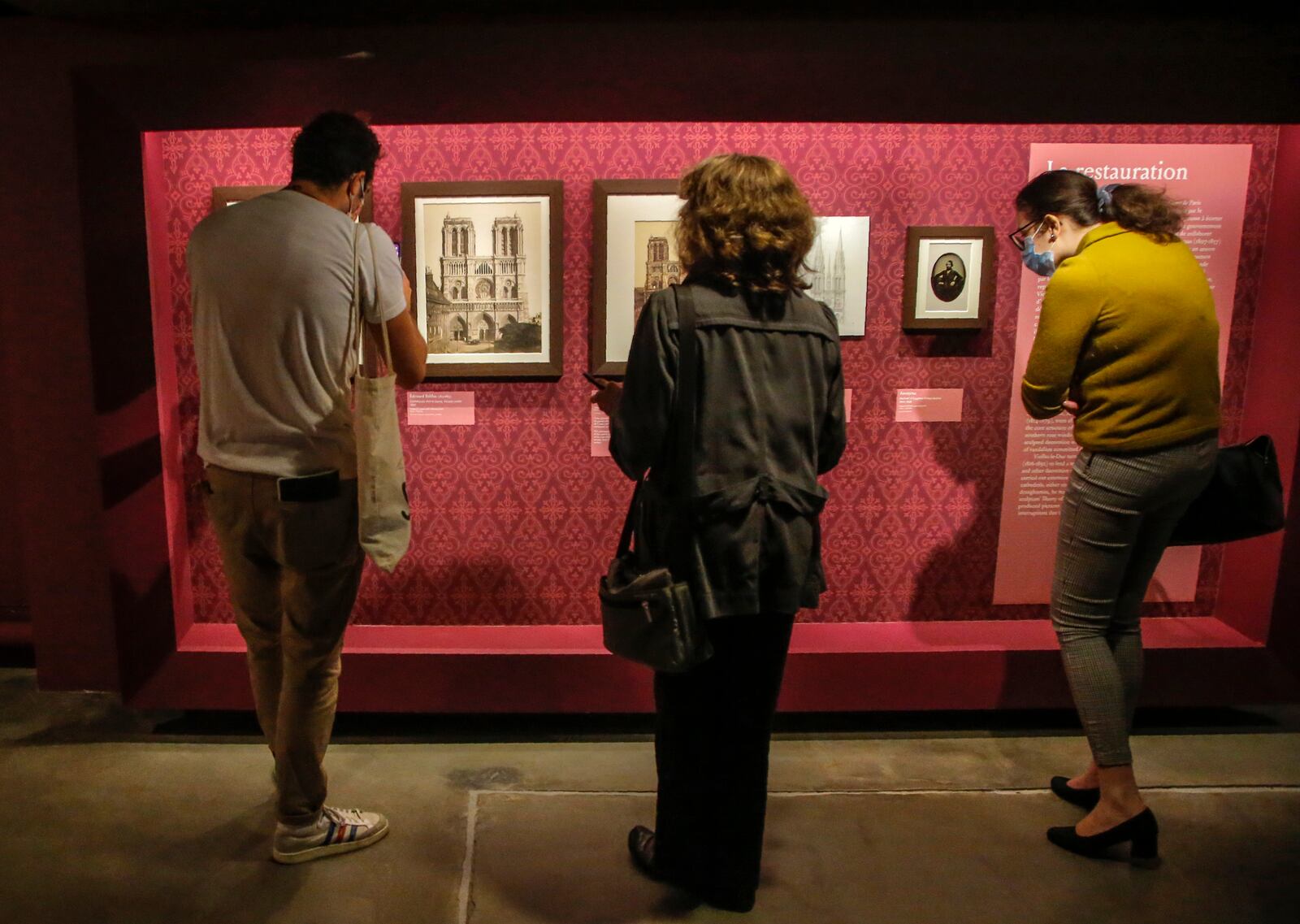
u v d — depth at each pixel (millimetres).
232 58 2477
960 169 2918
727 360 1795
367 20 2455
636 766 2736
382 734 2898
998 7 2463
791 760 2777
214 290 1966
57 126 2604
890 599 3189
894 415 3061
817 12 2467
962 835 2404
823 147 2893
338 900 2117
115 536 2754
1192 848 2355
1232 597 3133
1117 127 2910
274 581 2207
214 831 2385
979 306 2953
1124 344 2137
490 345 2951
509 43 2463
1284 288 2896
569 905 2113
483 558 3137
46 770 2680
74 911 2066
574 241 2936
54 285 2717
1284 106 2486
